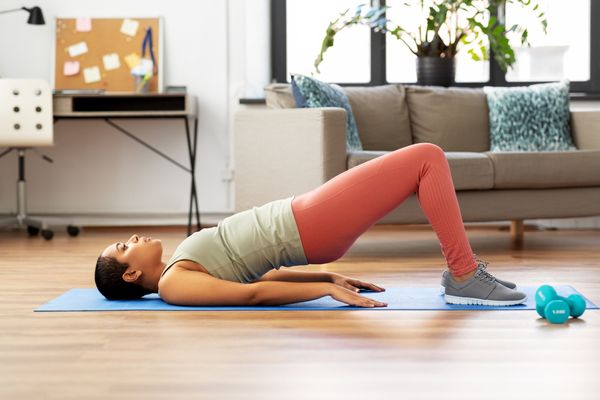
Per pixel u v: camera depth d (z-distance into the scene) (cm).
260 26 591
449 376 185
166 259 422
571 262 390
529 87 521
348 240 272
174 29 593
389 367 193
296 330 233
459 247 269
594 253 426
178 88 586
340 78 605
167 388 176
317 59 531
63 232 564
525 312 260
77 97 541
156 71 590
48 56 592
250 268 274
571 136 512
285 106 468
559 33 595
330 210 267
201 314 258
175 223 602
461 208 437
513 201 445
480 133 511
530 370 190
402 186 266
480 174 430
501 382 180
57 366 196
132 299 285
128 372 190
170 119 597
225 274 273
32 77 592
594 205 458
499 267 373
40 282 335
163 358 202
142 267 279
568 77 598
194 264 273
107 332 233
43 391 175
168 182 600
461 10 578
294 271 297
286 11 601
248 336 226
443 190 265
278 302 267
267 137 432
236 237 273
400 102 504
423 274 351
